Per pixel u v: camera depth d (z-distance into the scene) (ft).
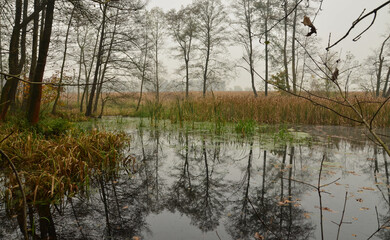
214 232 7.07
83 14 22.00
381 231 6.81
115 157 14.12
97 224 7.59
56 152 13.44
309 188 10.14
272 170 12.63
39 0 27.37
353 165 13.15
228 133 23.89
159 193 10.04
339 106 30.96
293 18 59.52
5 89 23.13
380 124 28.30
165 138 22.12
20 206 8.78
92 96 45.78
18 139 15.84
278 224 7.40
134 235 6.94
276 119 32.30
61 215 8.21
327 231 6.91
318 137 21.56
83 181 11.16
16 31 23.32
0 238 6.81
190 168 13.32
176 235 6.90
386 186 10.13
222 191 10.16
